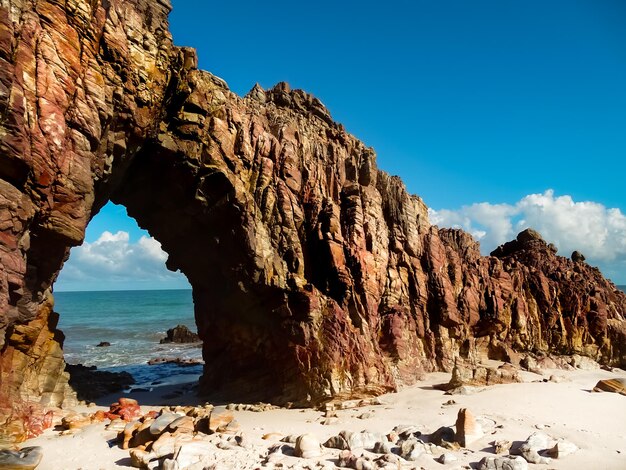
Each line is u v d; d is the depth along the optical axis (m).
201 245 30.75
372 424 21.55
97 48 21.14
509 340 39.81
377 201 35.09
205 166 26.73
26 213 17.56
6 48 16.23
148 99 24.23
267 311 29.09
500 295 40.44
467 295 38.44
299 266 29.31
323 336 27.33
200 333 34.28
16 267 17.19
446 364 34.66
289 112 36.06
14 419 19.56
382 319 32.31
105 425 21.66
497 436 18.86
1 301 16.38
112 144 22.98
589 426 20.30
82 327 106.19
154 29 25.08
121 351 65.88
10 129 16.33
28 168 17.30
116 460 17.55
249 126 30.73
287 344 27.88
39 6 18.53
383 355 30.91
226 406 26.58
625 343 41.47
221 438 19.42
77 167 19.77
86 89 20.28
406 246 36.09
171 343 77.06
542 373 35.03
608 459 16.45
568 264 50.44
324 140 35.97
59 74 18.91
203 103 26.94
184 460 16.47
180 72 26.16
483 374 30.61
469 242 45.47
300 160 32.62
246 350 30.92
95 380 34.12
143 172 27.84
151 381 39.72
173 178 27.41
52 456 17.62
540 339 41.16
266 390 28.66
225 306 31.41
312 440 17.67
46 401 23.30
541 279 44.22
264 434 20.12
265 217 29.38
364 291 30.03
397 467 15.81
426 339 35.06
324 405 25.78
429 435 19.38
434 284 36.69
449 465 16.09
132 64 23.17
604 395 26.52
